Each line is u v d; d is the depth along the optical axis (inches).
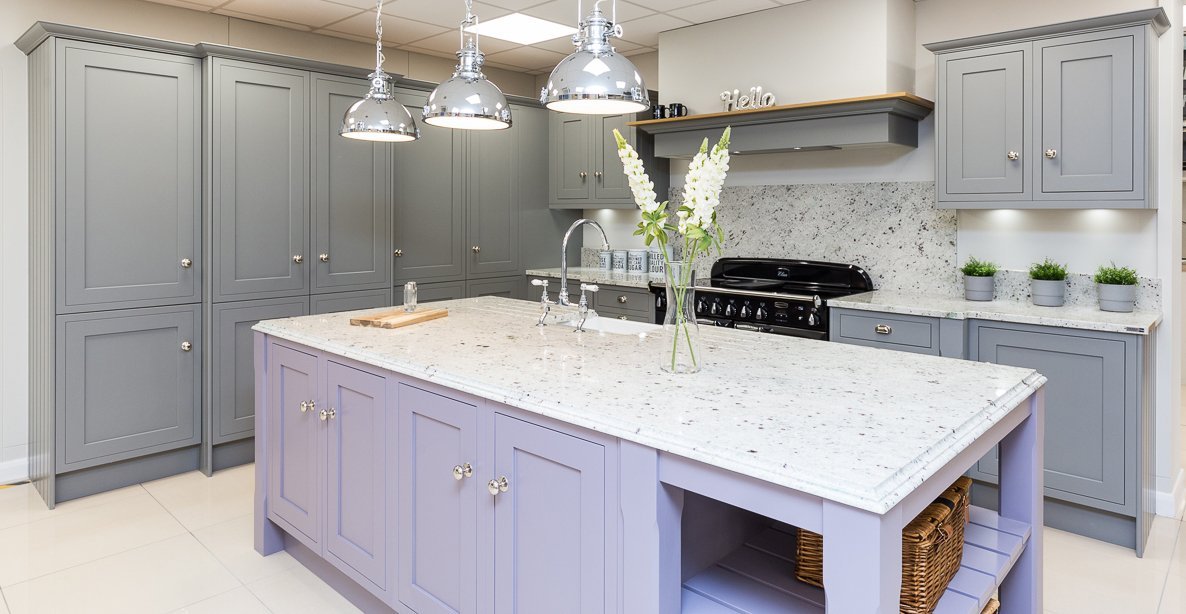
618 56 78.8
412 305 116.7
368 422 89.9
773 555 72.5
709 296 163.0
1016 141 126.8
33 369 139.3
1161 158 122.3
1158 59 120.6
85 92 128.3
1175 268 123.8
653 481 58.0
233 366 148.3
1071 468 117.9
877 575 46.3
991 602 71.6
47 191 127.6
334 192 159.9
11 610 96.2
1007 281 142.6
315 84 155.6
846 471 48.9
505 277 203.6
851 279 160.7
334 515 96.7
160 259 138.8
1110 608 98.0
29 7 139.0
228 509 130.9
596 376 75.9
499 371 78.0
